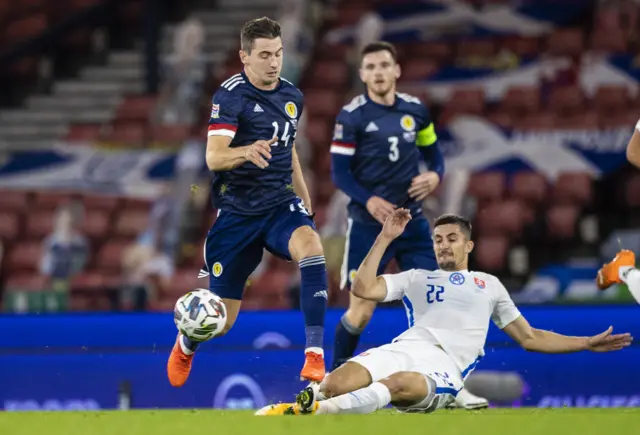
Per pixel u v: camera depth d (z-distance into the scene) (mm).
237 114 19594
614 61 53469
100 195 49219
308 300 19297
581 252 45188
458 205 42594
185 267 44750
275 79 19750
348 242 24922
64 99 57812
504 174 46312
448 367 19016
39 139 55750
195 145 47750
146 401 30062
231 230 20219
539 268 44719
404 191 24906
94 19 57625
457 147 47844
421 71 54562
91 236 47688
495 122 49500
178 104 52406
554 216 45062
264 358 29531
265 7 60938
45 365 30469
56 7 62219
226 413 19500
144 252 41281
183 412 20203
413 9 59938
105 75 59188
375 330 28422
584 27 58312
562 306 28547
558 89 51812
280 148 20125
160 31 59250
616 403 28453
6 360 30547
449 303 19469
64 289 40000
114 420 17125
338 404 17672
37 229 48594
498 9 59125
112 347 30359
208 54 58031
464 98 51781
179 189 46406
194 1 61719
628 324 28328
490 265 42625
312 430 14758
